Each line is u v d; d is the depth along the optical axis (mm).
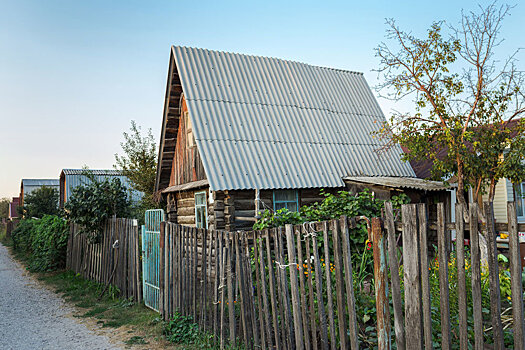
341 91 16484
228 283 6301
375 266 4105
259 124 13273
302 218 9562
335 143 13953
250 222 11445
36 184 51094
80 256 14453
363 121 15547
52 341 7551
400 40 11070
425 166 15219
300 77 16047
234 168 11422
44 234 17688
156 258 9211
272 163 12125
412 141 11039
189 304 7500
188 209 14328
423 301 3672
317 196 12602
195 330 7074
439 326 5023
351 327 4262
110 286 11156
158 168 16250
